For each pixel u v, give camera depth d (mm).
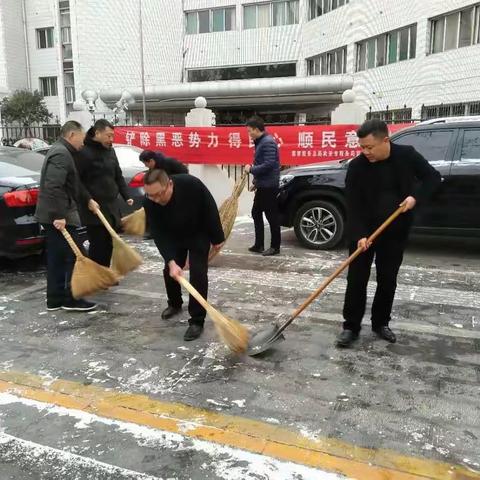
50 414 2992
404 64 19719
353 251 3682
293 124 10188
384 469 2455
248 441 2693
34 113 27391
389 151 3498
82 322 4426
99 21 25734
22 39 29469
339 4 23516
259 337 3686
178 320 4434
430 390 3184
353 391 3180
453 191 6082
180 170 4938
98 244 4992
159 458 2576
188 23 28844
